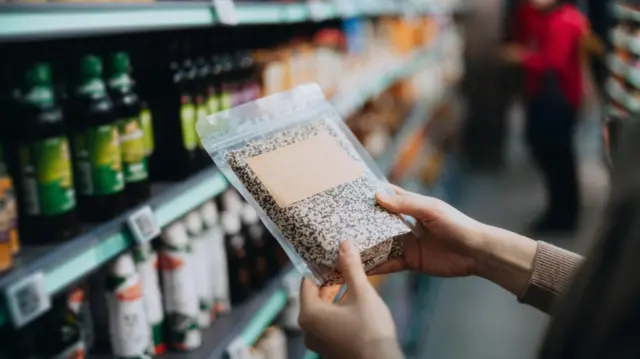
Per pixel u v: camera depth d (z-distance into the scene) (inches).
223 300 69.0
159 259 60.2
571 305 26.3
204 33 69.2
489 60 264.8
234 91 71.5
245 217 74.2
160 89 60.1
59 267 41.1
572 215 192.5
